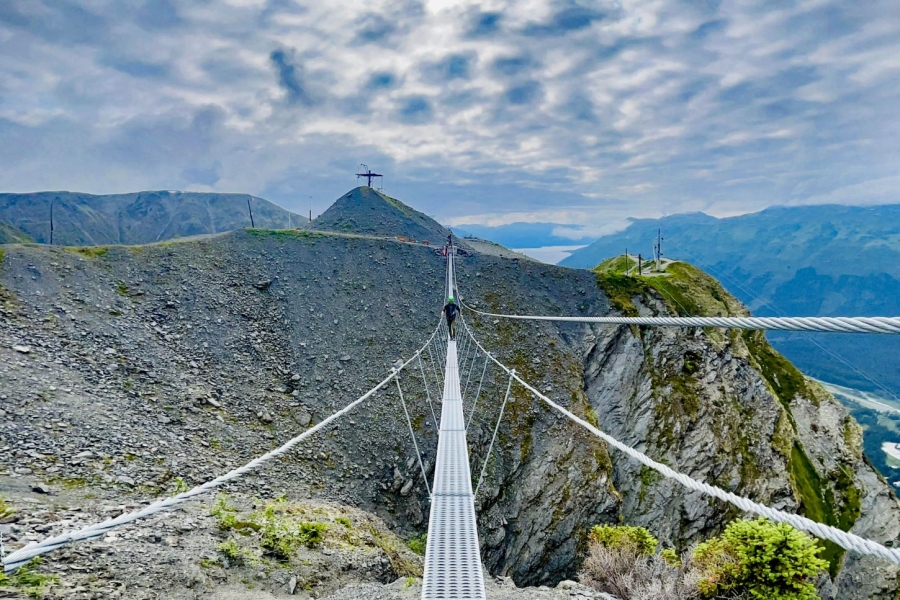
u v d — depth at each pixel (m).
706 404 49.56
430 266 62.47
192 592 11.21
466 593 8.57
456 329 52.81
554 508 40.00
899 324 4.09
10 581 9.50
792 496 47.34
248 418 33.53
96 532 6.80
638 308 59.91
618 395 51.25
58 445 20.94
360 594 12.48
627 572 17.69
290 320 47.38
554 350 52.88
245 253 54.47
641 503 45.44
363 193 117.88
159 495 20.05
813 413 59.09
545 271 64.81
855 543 4.65
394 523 33.62
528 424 44.31
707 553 15.95
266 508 17.86
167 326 39.25
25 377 25.47
